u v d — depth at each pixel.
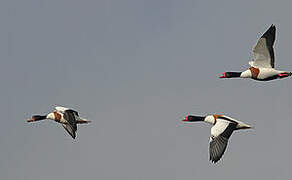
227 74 38.91
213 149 35.69
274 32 38.03
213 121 37.56
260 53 38.44
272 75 38.56
